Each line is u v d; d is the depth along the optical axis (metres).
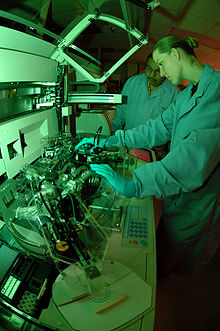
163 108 2.33
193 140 1.10
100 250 0.96
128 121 2.59
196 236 1.56
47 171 1.24
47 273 0.88
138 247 1.07
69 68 1.74
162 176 1.14
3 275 0.88
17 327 0.74
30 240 0.93
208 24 4.52
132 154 2.05
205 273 2.19
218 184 1.35
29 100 1.40
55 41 1.38
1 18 1.16
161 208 2.44
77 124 2.30
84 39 4.47
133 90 2.49
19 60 1.06
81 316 0.75
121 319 0.75
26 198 1.13
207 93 1.16
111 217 1.24
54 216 0.96
